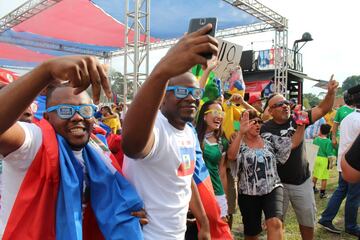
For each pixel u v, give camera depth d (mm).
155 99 1361
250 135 3598
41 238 1408
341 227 5176
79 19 12828
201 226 2365
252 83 14695
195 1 10648
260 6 11109
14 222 1398
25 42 15414
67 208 1416
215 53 1185
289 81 15352
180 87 1902
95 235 1647
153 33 14391
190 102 1931
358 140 1816
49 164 1435
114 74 11203
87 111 1535
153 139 1658
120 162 1989
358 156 1808
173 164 1793
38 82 1087
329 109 3789
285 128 3734
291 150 3734
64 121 1521
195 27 1495
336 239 4723
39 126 1526
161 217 1764
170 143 1786
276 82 12922
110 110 6703
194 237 2695
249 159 3449
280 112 3705
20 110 1104
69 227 1398
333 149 6906
